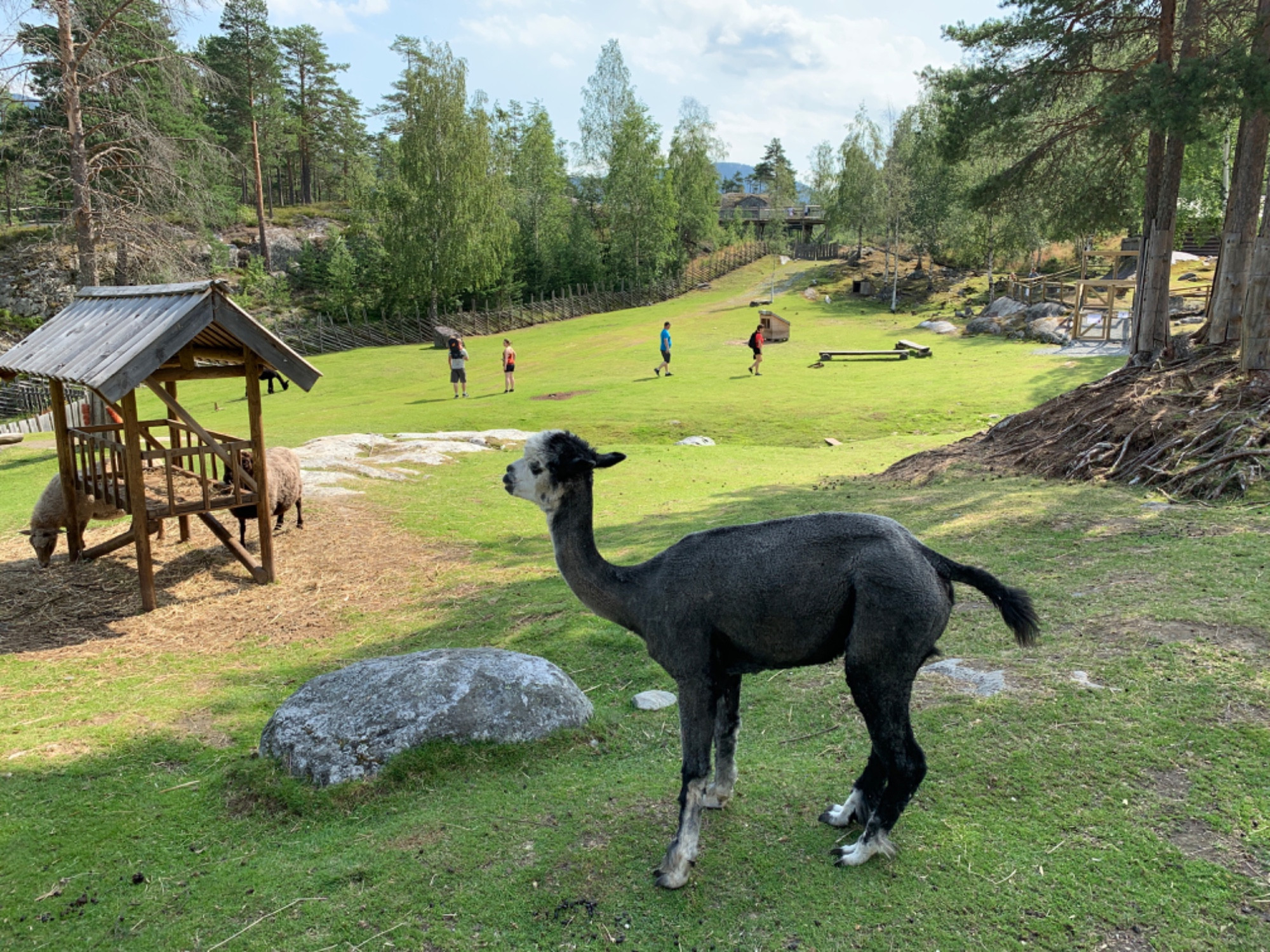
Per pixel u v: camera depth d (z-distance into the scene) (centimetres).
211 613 973
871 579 373
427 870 419
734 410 2438
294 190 7725
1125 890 368
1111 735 486
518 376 3591
